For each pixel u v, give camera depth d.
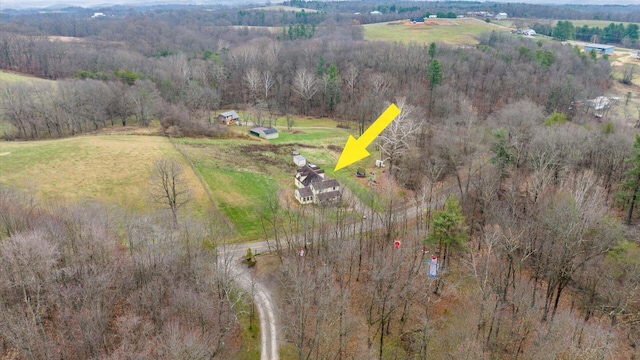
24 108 114.31
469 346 49.34
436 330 55.03
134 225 61.25
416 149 108.75
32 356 40.06
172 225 68.12
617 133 85.75
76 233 56.59
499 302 54.00
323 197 86.38
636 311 52.34
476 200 80.19
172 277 52.50
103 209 71.00
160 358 42.47
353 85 168.62
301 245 73.06
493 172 83.00
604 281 54.19
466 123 105.00
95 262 52.81
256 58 193.12
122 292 51.75
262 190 94.69
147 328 45.75
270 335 54.75
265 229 79.38
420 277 62.94
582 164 85.50
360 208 87.81
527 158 84.44
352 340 54.06
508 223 63.66
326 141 130.25
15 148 98.00
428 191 87.81
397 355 52.81
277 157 112.94
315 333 49.62
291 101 175.00
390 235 74.38
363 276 66.25
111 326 47.34
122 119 132.12
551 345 48.06
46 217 59.47
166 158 99.12
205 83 166.75
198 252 57.53
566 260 54.41
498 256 60.97
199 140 116.62
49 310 47.91
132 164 94.69
